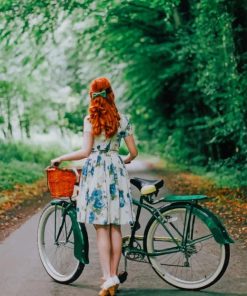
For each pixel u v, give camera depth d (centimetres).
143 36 1823
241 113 1331
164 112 2378
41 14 1338
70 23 1566
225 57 1377
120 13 1589
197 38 1520
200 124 2023
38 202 1081
